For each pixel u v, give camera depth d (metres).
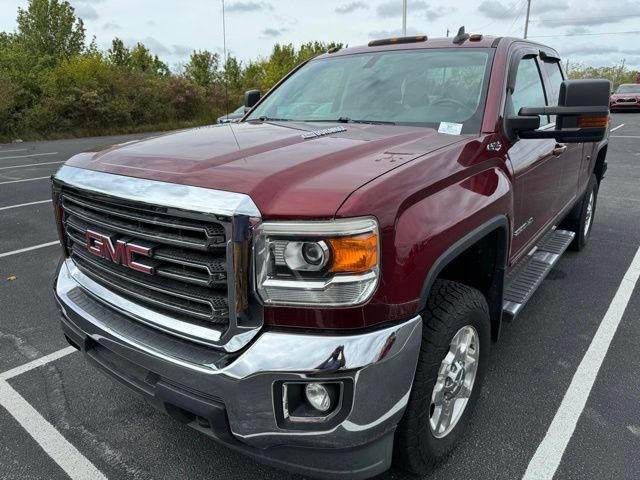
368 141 2.37
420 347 2.03
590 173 5.04
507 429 2.68
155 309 2.07
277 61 36.44
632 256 5.32
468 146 2.43
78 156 2.55
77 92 26.00
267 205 1.73
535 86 3.54
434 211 2.02
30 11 33.97
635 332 3.71
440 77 3.05
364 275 1.72
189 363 1.86
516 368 3.25
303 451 1.81
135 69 30.75
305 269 1.72
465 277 2.81
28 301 4.40
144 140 2.63
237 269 1.72
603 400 2.92
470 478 2.35
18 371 3.33
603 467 2.41
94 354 2.33
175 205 1.81
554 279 4.69
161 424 2.80
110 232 2.13
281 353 1.71
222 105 29.42
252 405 1.76
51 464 2.51
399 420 1.93
